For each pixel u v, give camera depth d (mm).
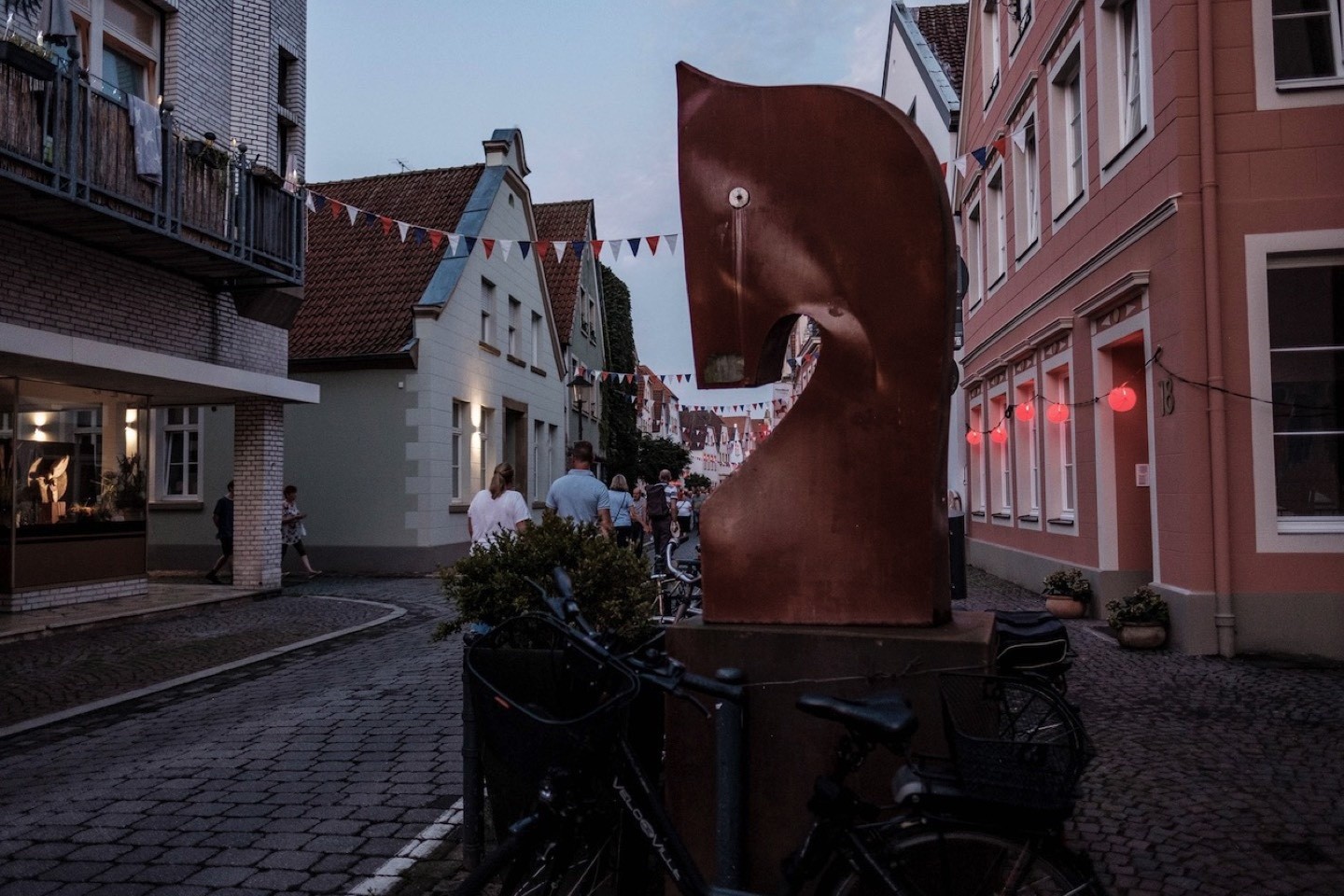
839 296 3250
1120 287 9789
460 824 4562
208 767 5707
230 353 14250
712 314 3334
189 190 11742
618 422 38594
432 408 19156
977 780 2279
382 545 19000
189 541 19250
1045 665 4836
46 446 12422
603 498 9414
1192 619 8430
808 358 24359
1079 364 11602
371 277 20719
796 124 3270
